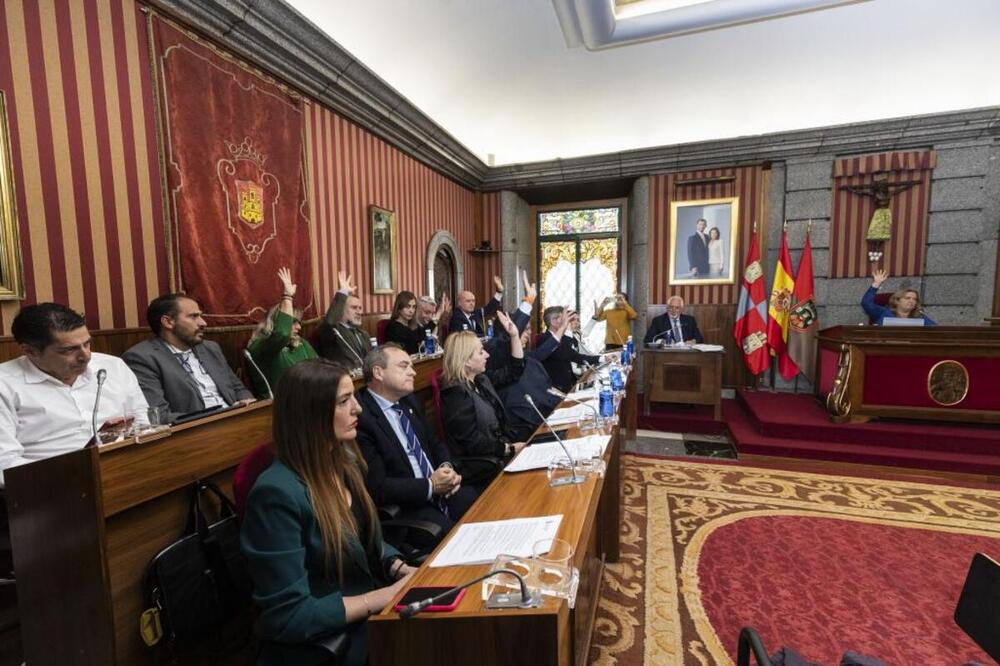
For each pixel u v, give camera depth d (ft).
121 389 7.07
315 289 13.66
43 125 7.45
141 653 5.00
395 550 5.13
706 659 6.06
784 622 6.70
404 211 18.28
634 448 15.01
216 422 5.87
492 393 9.64
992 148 17.60
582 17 14.40
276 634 3.57
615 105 20.02
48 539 4.39
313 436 4.15
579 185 23.38
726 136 20.29
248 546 3.77
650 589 7.53
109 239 8.41
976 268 18.12
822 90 18.19
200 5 9.57
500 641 3.07
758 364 19.89
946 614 6.80
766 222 20.39
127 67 8.63
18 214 7.16
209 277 10.16
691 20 14.65
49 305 6.00
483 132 21.66
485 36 15.70
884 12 15.08
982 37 15.69
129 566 4.91
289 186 12.39
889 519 9.75
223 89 10.46
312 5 12.02
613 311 22.16
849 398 14.08
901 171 18.54
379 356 6.82
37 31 7.36
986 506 10.35
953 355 12.94
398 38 14.34
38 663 4.61
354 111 14.80
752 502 10.67
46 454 6.09
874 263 19.12
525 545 3.97
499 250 24.72
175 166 9.37
